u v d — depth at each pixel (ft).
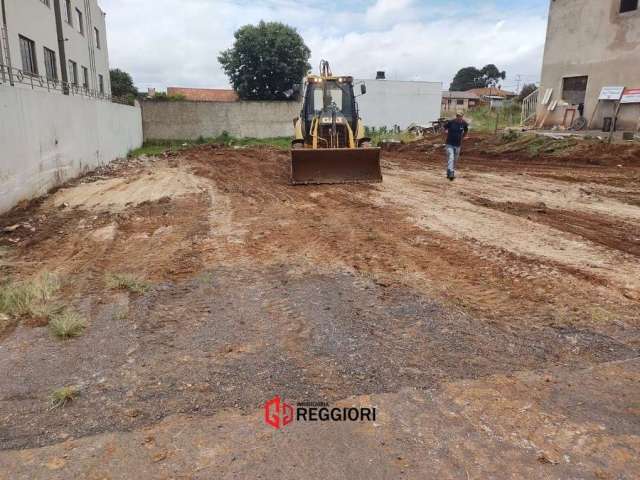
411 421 9.34
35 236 23.75
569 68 66.49
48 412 9.86
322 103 40.83
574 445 8.63
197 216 27.32
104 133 56.75
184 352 12.17
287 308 14.62
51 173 36.58
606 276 16.75
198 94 201.57
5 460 8.45
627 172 40.93
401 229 23.47
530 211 26.94
